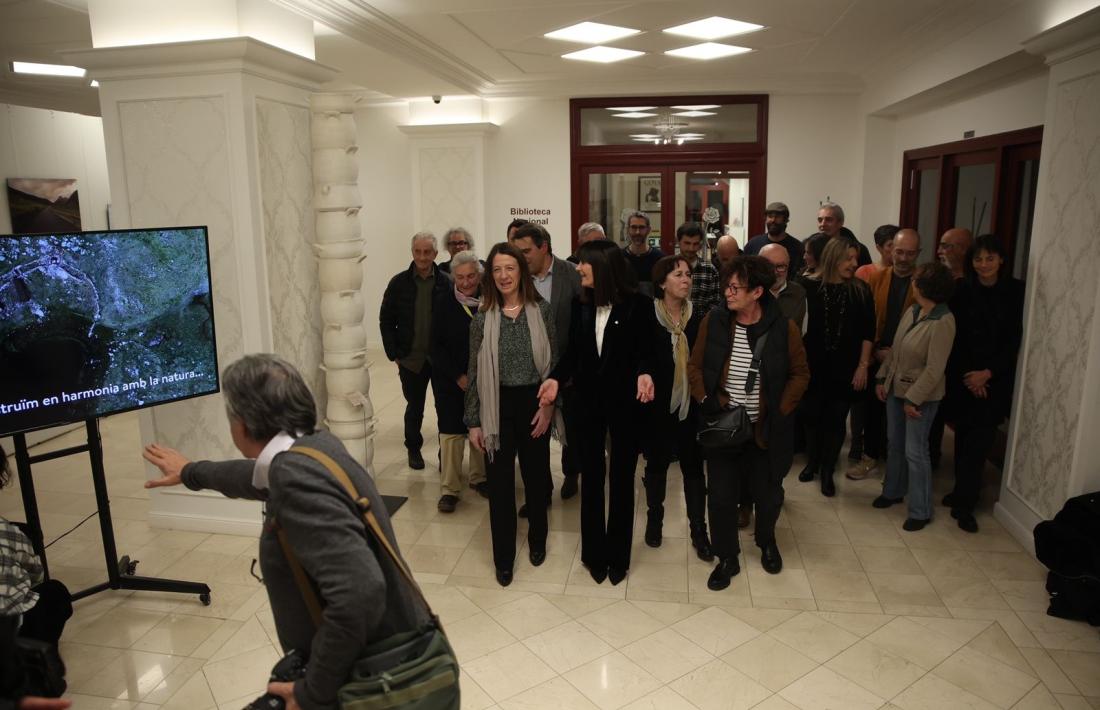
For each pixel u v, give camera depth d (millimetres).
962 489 3977
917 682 2717
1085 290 3297
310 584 1513
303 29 4211
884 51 6160
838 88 7668
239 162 3611
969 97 5883
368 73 6336
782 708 2588
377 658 1527
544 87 7848
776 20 5113
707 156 8086
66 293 2932
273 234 3854
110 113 3744
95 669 2873
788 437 3262
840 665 2822
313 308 4234
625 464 3336
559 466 5023
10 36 4859
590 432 3346
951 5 4660
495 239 8508
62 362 2953
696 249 4844
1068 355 3416
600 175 8312
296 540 1442
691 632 3057
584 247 3271
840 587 3391
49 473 5109
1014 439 3908
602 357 3250
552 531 4031
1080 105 3350
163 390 3295
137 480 4965
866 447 4812
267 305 3814
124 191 3805
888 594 3326
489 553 3799
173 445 4004
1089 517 3088
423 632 1612
